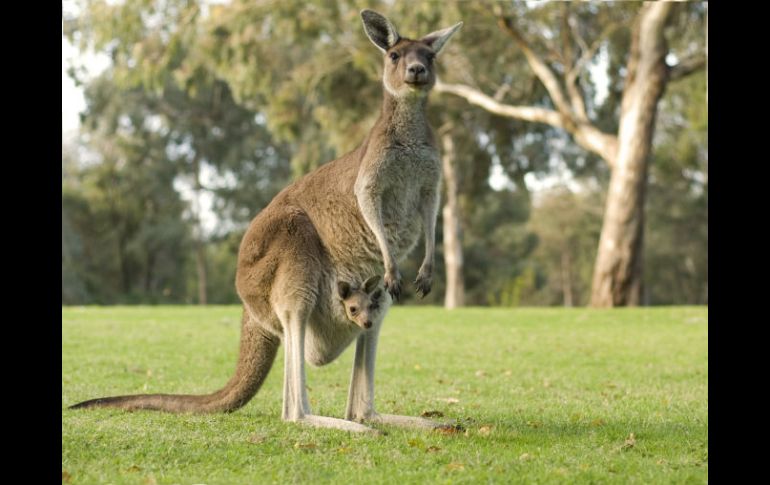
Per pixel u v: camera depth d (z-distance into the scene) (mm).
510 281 40844
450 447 4871
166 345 10906
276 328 5539
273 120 24734
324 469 4344
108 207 38719
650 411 6453
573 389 7820
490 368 9320
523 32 22766
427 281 5418
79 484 4070
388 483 4121
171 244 40594
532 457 4676
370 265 5508
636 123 20016
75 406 5852
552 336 12836
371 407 5496
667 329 13891
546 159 28844
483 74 25141
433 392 7480
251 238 5551
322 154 28641
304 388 5336
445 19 21234
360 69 23844
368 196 5250
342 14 23047
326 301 5469
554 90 21609
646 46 19750
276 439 4910
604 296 20297
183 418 5570
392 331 13531
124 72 23578
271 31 23984
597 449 4953
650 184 40375
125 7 22938
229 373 8641
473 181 28312
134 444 4816
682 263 43406
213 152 39375
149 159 38594
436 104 25547
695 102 23562
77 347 10477
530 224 47156
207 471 4324
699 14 21453
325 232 5496
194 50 24219
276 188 39406
